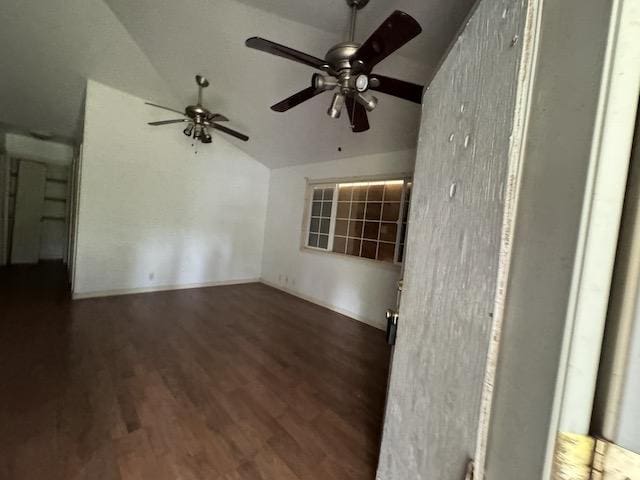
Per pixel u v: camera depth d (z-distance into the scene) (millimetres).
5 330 2703
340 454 1604
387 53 1444
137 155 4004
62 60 3125
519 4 440
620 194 312
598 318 321
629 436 308
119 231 3961
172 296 4219
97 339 2689
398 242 3574
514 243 420
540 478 347
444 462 566
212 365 2432
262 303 4309
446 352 611
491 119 506
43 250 6090
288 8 1903
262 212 5547
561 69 362
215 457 1516
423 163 968
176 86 3484
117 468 1397
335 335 3344
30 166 5520
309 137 3898
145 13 2412
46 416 1687
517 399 393
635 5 302
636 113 306
